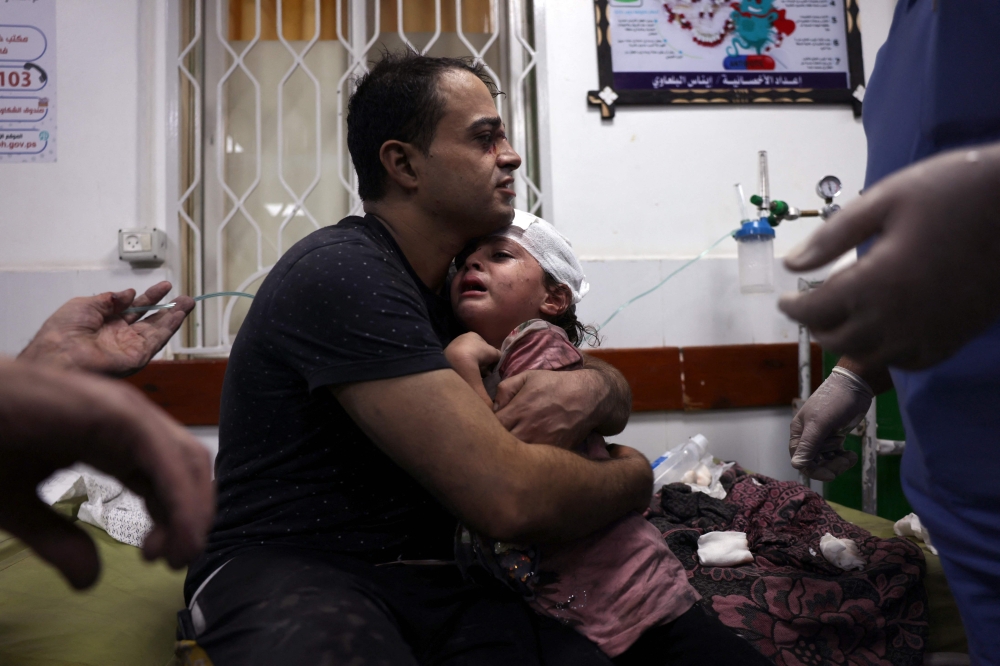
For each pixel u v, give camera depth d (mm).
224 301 2191
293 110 2248
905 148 810
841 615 1105
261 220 2234
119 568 1294
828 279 324
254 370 846
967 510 723
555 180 2199
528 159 2260
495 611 818
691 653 855
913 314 307
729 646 856
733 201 2242
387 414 742
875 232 314
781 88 2250
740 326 2191
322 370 761
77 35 2115
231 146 2232
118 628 1021
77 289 2080
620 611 850
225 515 863
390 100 966
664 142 2229
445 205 969
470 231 1012
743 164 2248
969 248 293
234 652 648
